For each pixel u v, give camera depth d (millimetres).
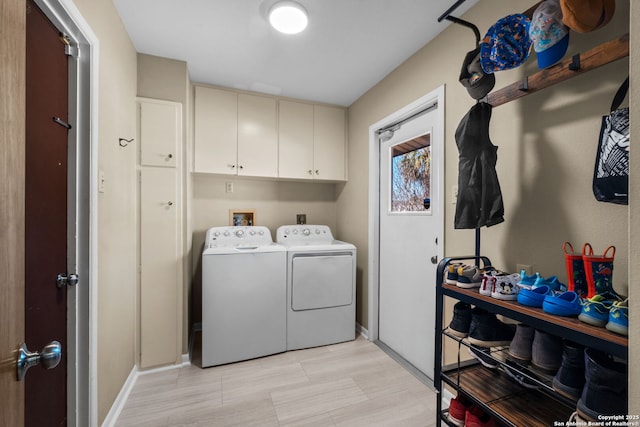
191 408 1616
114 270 1547
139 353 1974
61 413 1163
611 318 689
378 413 1580
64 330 1188
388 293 2400
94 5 1273
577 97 1068
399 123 2254
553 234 1150
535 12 1001
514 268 1302
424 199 2018
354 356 2232
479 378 1215
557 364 932
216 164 2463
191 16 1616
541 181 1195
